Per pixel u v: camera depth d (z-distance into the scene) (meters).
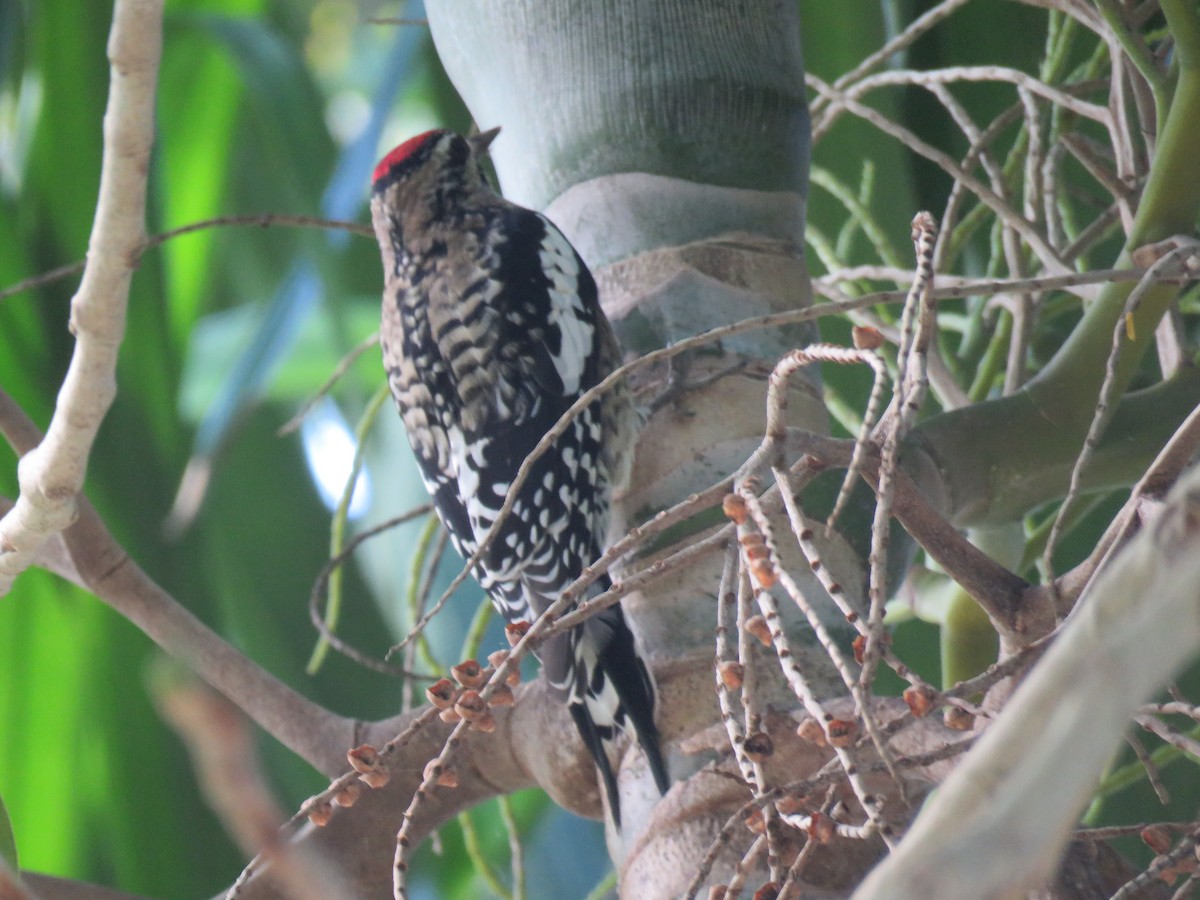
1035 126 5.84
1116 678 1.70
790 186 5.79
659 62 5.77
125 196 3.92
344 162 8.42
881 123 5.97
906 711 3.99
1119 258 5.40
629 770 4.93
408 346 6.96
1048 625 4.07
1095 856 4.27
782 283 5.67
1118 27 5.43
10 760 8.55
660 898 4.51
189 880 8.37
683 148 5.73
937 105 7.98
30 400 7.86
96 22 8.12
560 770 5.31
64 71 8.08
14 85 8.57
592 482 6.05
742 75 5.77
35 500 4.62
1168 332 5.79
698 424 5.44
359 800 5.54
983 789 1.81
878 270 6.41
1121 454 5.45
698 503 3.66
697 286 5.62
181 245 9.85
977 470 5.36
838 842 4.41
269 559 10.09
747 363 5.52
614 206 5.75
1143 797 6.80
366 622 10.05
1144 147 6.28
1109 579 1.83
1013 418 5.40
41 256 8.05
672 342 5.59
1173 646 1.69
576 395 6.55
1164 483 3.80
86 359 4.25
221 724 1.46
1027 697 1.82
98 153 8.12
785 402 3.60
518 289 6.82
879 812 3.15
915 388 3.37
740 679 3.51
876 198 7.64
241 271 10.93
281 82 8.53
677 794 4.61
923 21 6.33
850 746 3.08
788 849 3.73
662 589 5.07
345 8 14.70
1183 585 1.70
